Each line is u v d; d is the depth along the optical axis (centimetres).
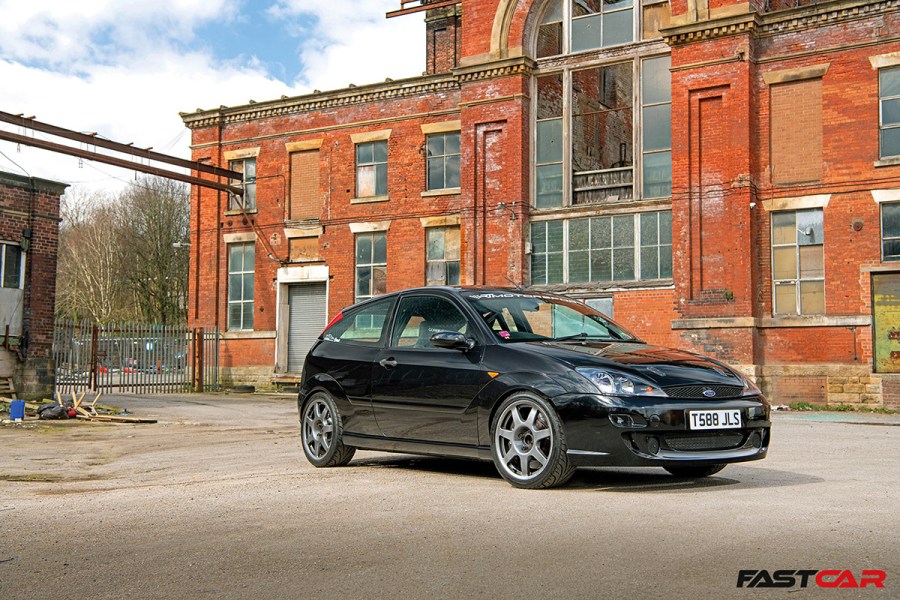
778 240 2122
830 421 1655
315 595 379
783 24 2116
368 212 2767
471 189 2525
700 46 2181
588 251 2386
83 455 1078
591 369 637
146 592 391
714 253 2141
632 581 383
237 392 2798
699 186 2173
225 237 3019
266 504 609
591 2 2527
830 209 2056
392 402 766
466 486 670
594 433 618
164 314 5428
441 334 713
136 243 5512
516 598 365
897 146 2003
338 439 818
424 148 2686
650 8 2353
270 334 2909
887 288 1992
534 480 643
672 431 615
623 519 517
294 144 2906
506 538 474
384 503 597
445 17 3262
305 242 2888
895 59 1997
